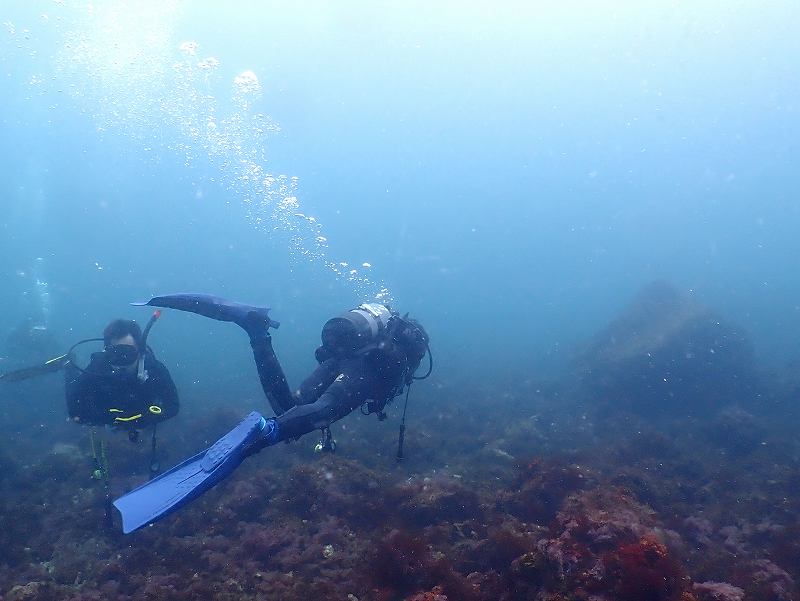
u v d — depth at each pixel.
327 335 2.55
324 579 2.93
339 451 5.05
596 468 4.84
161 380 3.26
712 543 3.62
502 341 20.67
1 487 4.65
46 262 63.59
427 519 3.65
